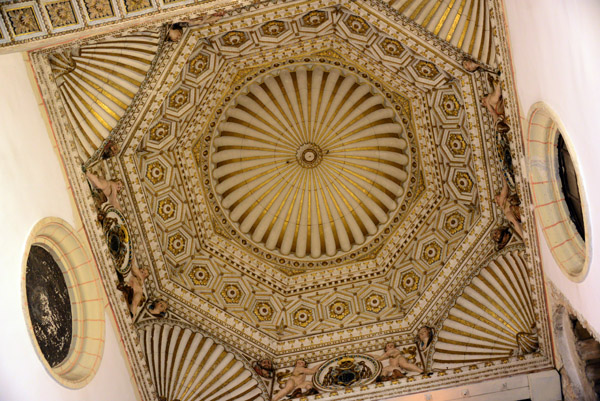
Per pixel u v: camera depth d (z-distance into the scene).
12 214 8.20
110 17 7.68
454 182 12.52
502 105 10.23
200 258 12.99
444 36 10.59
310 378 11.82
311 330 12.70
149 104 11.11
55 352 9.19
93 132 10.49
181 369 11.51
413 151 13.32
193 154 13.13
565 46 7.21
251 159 14.07
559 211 9.52
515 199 10.59
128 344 10.86
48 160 9.34
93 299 10.10
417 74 11.94
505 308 11.16
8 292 7.85
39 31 7.55
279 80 13.47
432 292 12.20
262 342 12.40
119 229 11.24
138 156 11.91
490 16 9.72
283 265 13.74
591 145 7.02
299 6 11.12
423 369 11.34
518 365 10.60
